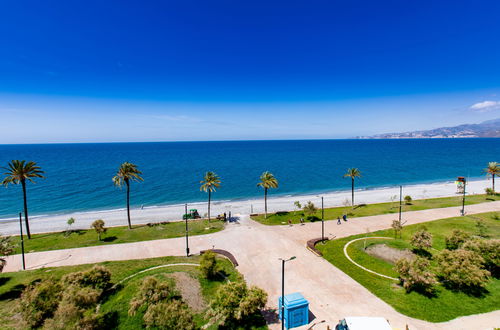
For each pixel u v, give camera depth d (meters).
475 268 27.23
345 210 65.06
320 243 43.31
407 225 51.38
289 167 159.12
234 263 35.78
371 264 35.25
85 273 26.58
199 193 95.69
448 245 38.69
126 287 27.55
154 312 21.11
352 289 29.42
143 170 145.88
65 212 73.19
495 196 74.81
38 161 184.12
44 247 43.25
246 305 22.00
